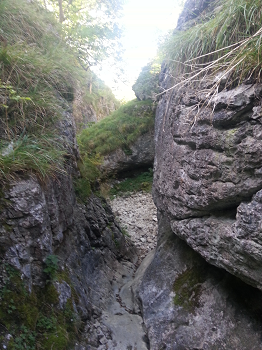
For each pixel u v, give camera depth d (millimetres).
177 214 2740
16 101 2816
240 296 2365
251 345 2084
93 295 3088
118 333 2754
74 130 4082
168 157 3049
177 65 3043
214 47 2436
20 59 3072
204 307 2506
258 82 1778
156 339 2559
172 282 2951
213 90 2188
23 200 2242
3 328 1847
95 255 3686
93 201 4496
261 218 1677
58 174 3002
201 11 3377
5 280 1985
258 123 1778
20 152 2404
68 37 5301
